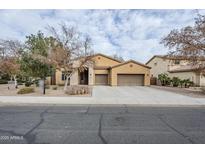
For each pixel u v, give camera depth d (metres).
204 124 6.73
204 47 18.02
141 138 5.16
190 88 24.80
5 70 21.70
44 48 20.27
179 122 7.02
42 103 11.59
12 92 17.72
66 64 19.67
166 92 18.81
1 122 6.85
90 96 14.96
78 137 5.20
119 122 6.95
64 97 14.13
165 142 4.88
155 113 8.79
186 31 18.44
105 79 32.41
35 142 4.82
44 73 18.77
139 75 30.88
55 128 6.07
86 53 20.78
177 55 19.41
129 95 15.86
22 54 21.16
